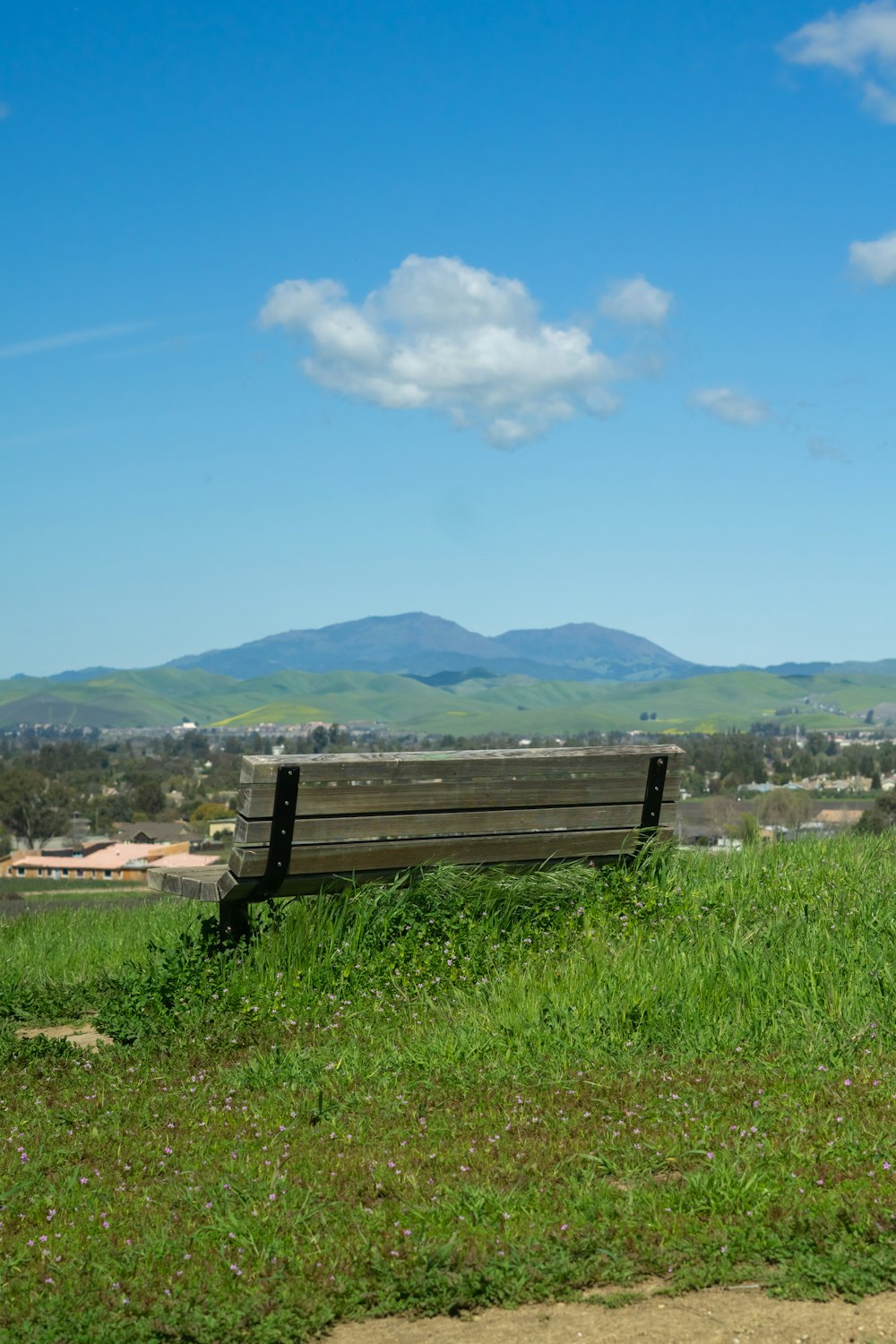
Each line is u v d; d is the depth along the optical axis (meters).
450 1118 4.75
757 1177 3.91
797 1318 3.21
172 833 124.38
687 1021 5.69
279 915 7.14
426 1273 3.44
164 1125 4.92
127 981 7.06
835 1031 5.47
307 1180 4.18
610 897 7.46
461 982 6.61
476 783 7.27
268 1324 3.22
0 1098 5.46
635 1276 3.46
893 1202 3.72
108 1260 3.63
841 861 8.77
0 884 56.91
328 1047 5.79
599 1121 4.62
